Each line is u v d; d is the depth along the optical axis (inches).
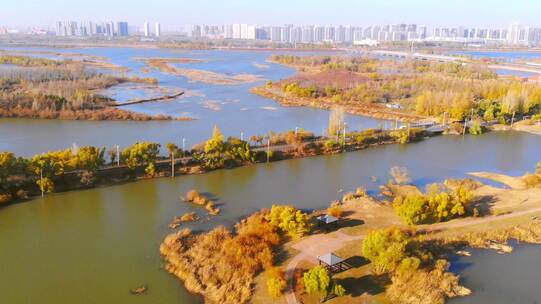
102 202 3198.8
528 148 4933.6
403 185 3661.4
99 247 2571.4
